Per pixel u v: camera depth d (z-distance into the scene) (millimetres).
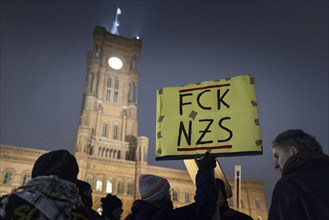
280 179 1975
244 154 3502
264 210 52625
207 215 2451
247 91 3826
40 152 43531
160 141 3975
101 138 54562
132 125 58844
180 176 51156
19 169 41688
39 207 1824
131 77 64438
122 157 54469
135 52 67875
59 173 2064
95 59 61781
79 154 45562
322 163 1906
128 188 47469
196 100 4043
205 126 3828
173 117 4051
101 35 65312
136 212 2926
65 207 1916
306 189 1767
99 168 46656
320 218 1644
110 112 59500
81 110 58906
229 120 3742
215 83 4047
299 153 2018
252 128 3602
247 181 54594
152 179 3027
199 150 3725
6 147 41938
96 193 44375
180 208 2555
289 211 1759
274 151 2359
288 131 2314
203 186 2566
